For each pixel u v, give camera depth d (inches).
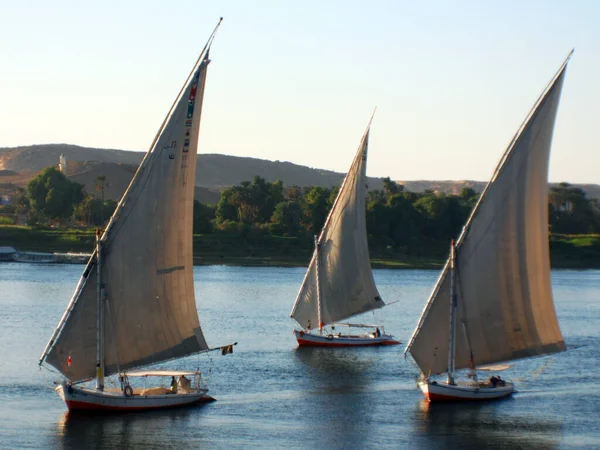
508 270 2669.8
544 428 2479.1
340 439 2345.0
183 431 2368.4
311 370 3294.8
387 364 3452.3
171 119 2475.4
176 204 2496.3
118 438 2294.5
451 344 2677.2
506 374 3275.1
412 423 2511.1
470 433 2422.5
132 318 2464.3
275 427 2443.4
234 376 3149.6
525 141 2640.3
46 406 2598.4
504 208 2655.0
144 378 3041.3
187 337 2546.8
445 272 2682.1
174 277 2517.2
